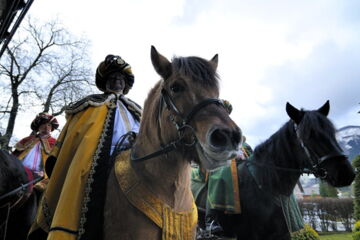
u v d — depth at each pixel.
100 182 1.83
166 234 1.60
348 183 2.90
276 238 3.09
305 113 3.21
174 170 1.67
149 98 1.90
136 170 1.73
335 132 3.15
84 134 2.03
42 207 2.00
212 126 1.36
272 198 3.13
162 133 1.69
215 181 3.37
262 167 3.25
